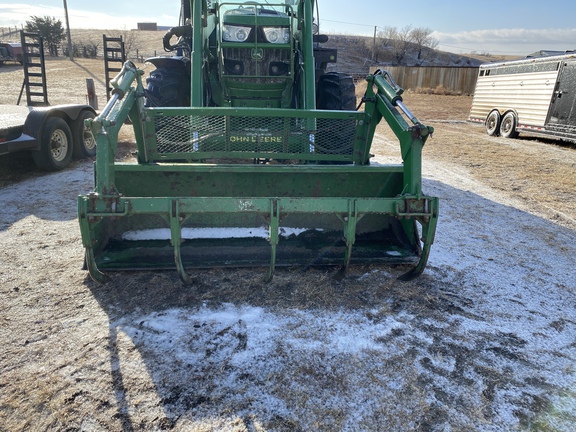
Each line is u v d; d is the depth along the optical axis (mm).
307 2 5137
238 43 4969
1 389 2254
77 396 2227
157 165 3627
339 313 3043
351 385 2367
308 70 5031
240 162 5895
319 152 4305
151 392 2270
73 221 4738
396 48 68625
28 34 12008
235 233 3816
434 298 3303
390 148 10086
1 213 4941
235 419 2121
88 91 11406
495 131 13508
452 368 2531
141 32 76688
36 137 6449
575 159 9531
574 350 2752
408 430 2092
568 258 4211
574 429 2129
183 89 5805
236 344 2668
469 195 6363
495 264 3992
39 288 3256
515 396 2330
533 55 13180
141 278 3402
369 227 3996
